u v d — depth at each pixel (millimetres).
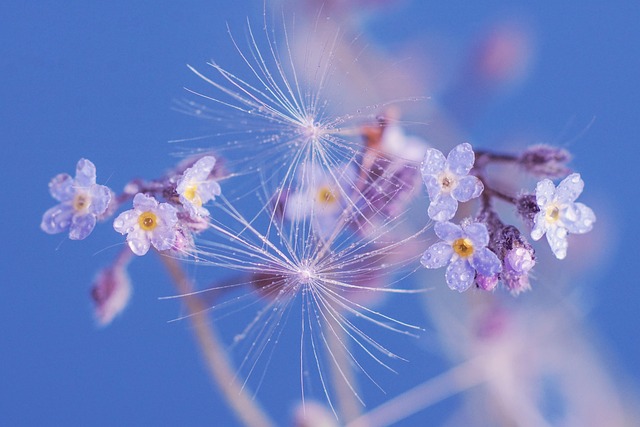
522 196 173
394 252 177
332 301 179
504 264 171
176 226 170
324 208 174
